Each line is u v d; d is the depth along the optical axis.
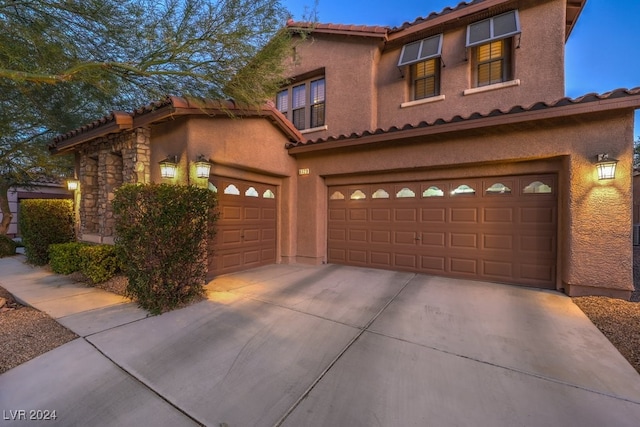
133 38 4.38
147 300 4.49
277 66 5.32
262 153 7.63
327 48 10.59
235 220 7.39
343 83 10.27
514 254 6.24
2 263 8.72
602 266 5.19
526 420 2.29
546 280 5.94
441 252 7.01
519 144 5.81
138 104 6.47
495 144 6.04
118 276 6.18
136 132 6.63
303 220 8.73
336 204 8.59
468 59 8.68
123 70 4.62
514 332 3.89
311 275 7.10
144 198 4.52
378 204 7.89
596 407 2.44
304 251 8.67
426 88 9.50
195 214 4.94
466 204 6.74
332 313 4.55
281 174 8.36
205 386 2.70
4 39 3.62
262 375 2.88
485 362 3.14
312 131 10.83
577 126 5.31
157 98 5.33
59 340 3.53
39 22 3.74
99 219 7.81
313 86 11.17
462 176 6.68
